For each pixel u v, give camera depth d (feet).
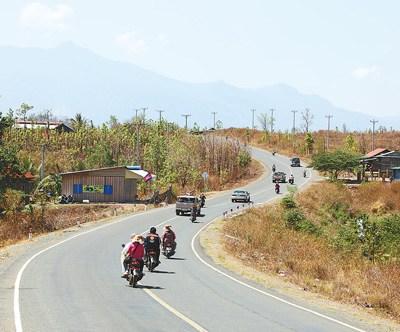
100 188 401.70
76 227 247.50
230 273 139.44
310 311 93.97
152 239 137.39
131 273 111.34
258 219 302.04
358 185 494.59
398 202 410.11
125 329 74.23
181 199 306.96
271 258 180.04
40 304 89.15
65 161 557.33
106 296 98.84
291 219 295.69
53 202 386.73
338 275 141.28
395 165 565.53
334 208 400.06
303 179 552.41
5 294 97.45
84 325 75.51
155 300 96.89
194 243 204.54
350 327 82.64
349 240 229.86
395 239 226.79
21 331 71.10
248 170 610.24
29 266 134.00
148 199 413.18
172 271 138.62
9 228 267.18
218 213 321.32
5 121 442.50
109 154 557.33
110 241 196.24
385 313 100.78
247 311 90.79
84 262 144.66
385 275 140.87
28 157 500.33
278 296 108.27
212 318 83.76
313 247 211.82
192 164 555.69
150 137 643.86
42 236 214.48
